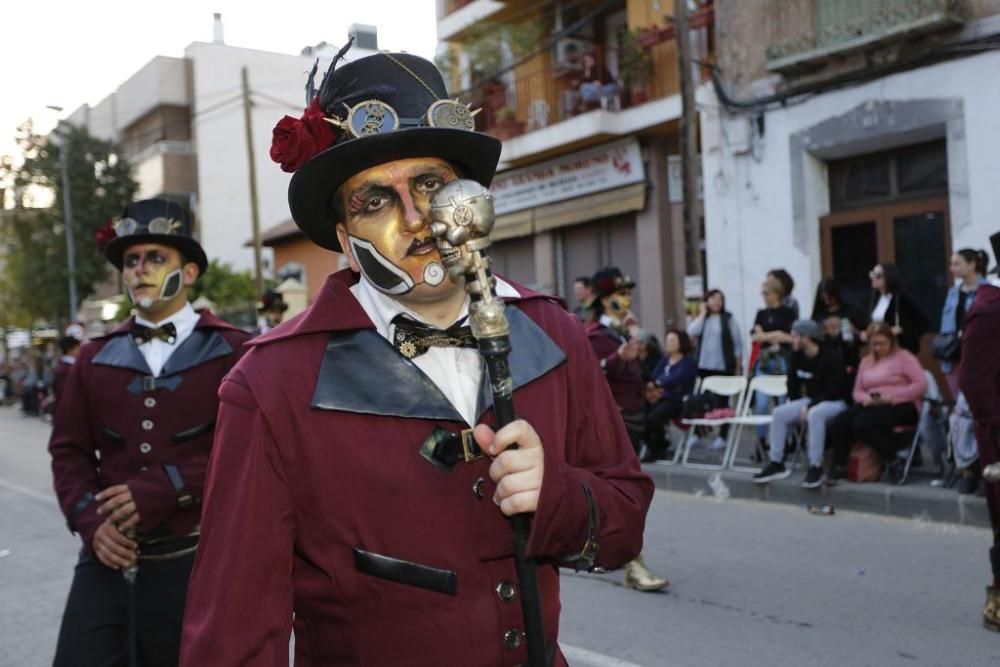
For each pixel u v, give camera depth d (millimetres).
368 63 1617
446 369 1632
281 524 1515
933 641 4406
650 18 14289
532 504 1414
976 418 4156
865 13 9852
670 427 10977
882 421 7117
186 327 3299
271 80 31812
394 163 1587
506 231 16453
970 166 9219
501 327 1415
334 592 1521
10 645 5047
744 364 11109
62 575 6547
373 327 1616
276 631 1493
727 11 11242
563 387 1688
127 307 26312
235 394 1568
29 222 30875
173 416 3104
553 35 15805
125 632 2924
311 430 1521
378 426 1531
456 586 1513
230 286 24438
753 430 9625
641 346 6074
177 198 31391
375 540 1509
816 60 10227
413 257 1567
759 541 6438
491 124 16703
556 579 1711
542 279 15969
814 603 5051
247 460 1521
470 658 1512
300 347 1588
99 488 3121
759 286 11133
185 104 31734
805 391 7719
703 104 11516
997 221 9070
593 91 14383
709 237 11625
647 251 14102
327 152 1531
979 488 6621
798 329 7652
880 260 10336
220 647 1454
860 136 10062
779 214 10906
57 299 30734
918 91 9578
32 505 9484
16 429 19281
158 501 2879
